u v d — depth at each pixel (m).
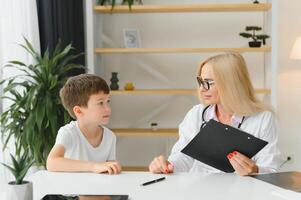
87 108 1.80
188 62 3.74
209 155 1.57
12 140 2.93
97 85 1.80
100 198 1.18
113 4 3.33
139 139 3.79
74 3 3.52
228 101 1.73
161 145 3.77
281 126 3.42
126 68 3.77
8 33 2.85
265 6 3.31
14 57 2.91
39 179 1.46
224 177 1.49
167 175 1.53
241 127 1.81
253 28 3.34
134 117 3.79
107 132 1.98
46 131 2.78
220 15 3.69
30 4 3.06
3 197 1.21
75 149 1.83
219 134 1.46
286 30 3.36
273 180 1.42
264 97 3.61
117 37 3.74
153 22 3.72
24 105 2.69
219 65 1.73
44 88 2.83
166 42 3.73
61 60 3.29
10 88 2.66
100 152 1.92
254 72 3.70
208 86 1.74
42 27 3.21
